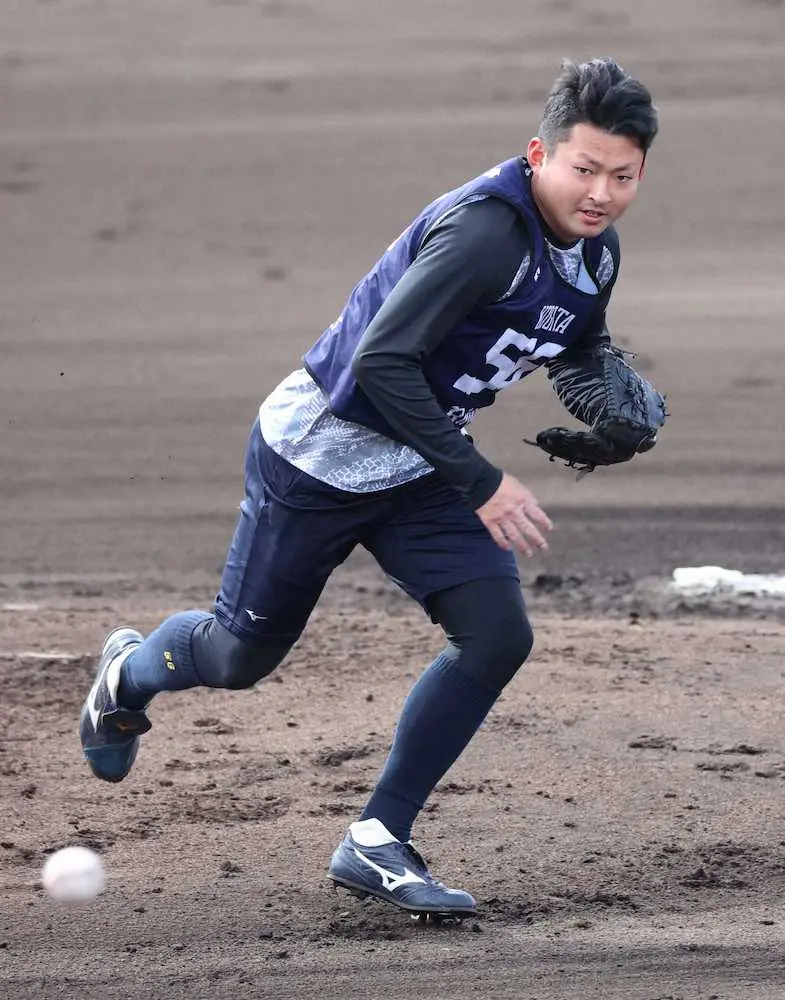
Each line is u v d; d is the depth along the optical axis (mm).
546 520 13578
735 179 64125
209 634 15547
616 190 13477
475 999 13539
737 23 80625
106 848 17078
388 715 21453
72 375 47719
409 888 14891
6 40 84625
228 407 44500
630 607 28609
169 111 74375
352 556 32844
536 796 18562
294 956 14430
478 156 67312
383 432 14445
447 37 81812
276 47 82000
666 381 46000
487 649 14625
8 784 19016
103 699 16391
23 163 69188
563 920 15266
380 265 14445
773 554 32250
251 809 18203
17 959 14391
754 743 20344
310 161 67812
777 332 50125
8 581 31000
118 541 34000
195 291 55531
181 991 13719
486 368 14336
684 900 15734
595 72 13352
